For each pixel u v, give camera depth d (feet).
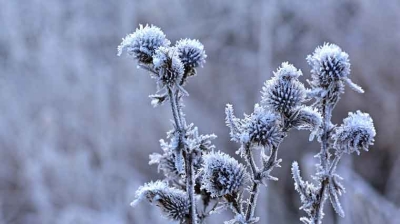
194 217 4.84
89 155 37.11
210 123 39.40
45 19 42.96
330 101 4.88
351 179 19.26
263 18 38.52
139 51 4.83
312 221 4.86
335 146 4.83
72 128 38.24
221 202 5.00
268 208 32.63
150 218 28.55
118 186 34.55
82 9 44.45
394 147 35.01
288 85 4.86
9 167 36.60
